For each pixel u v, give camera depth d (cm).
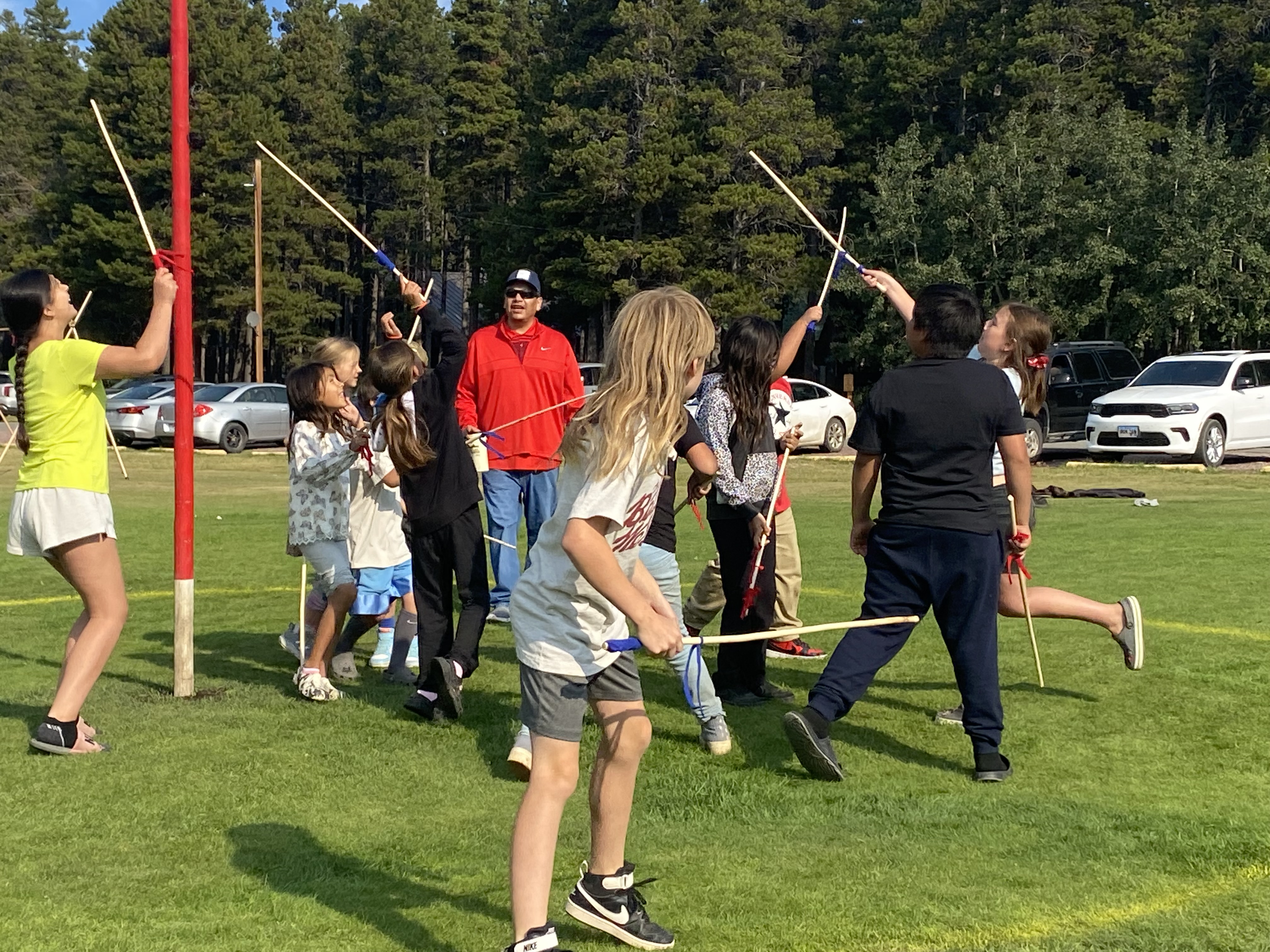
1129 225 3356
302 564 668
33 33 8825
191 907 362
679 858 403
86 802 454
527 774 463
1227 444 2050
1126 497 1552
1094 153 3491
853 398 4534
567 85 4238
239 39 5638
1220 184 3162
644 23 4197
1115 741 536
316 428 608
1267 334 3256
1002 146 3641
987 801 461
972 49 4319
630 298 323
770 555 606
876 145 4506
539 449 728
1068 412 2231
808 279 3962
